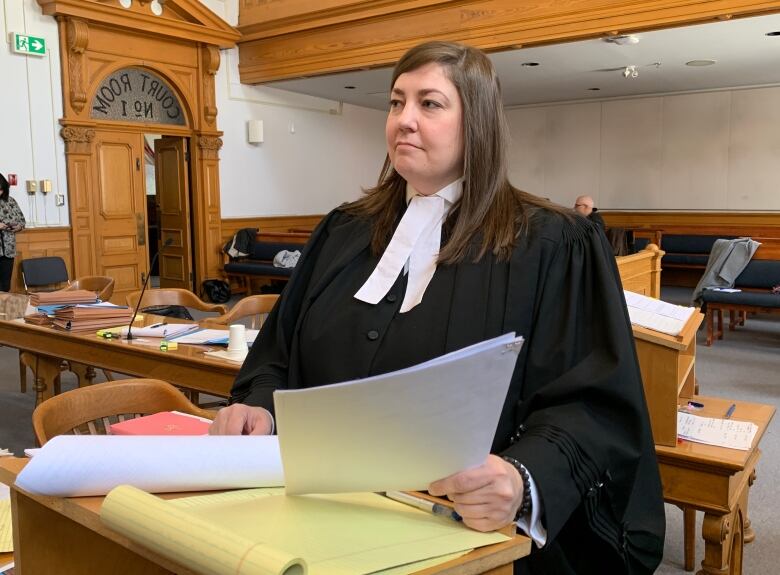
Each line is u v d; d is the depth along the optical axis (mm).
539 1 7148
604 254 1141
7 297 3775
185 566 623
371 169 12344
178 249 9453
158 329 3248
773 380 5137
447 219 1189
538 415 1027
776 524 2871
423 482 771
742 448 1855
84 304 3766
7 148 7309
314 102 10953
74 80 7676
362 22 8406
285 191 10625
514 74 9289
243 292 9867
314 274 1323
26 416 4266
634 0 6633
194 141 9195
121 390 1782
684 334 1861
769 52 7938
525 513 886
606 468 989
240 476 839
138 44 8312
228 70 9539
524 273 1107
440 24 7812
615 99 11391
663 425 1864
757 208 10422
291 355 1263
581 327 1105
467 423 728
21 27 7320
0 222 6820
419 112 1141
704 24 6625
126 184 8375
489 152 1149
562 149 11984
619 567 1057
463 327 1087
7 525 1274
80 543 929
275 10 8977
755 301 6336
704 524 1820
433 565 666
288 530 705
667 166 11062
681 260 10156
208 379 2754
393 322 1144
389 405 695
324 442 729
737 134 10445
